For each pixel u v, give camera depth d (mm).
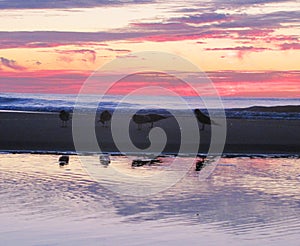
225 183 23641
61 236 16141
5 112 52281
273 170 27203
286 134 38938
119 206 19484
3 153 32406
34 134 37688
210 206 19547
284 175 25719
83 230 16719
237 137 37562
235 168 27781
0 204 19562
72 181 23734
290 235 16281
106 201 20188
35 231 16562
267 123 44312
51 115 48875
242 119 48875
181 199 20641
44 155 31719
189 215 18422
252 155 32844
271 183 23703
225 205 19672
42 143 35406
